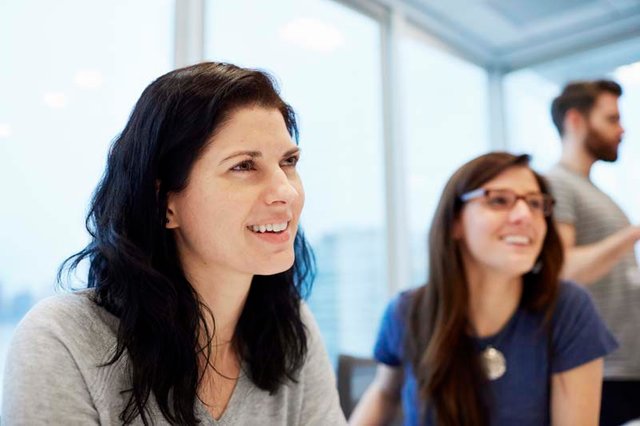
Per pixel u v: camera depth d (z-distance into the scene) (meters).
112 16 1.78
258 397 0.89
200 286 0.83
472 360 1.21
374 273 2.78
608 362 1.78
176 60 1.90
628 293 1.83
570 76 3.45
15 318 1.50
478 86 3.63
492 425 1.17
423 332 1.29
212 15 2.08
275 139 0.77
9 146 1.53
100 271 0.81
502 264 1.17
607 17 3.10
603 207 1.88
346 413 1.55
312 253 1.03
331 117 2.63
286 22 2.42
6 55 1.54
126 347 0.75
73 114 1.66
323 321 2.50
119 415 0.74
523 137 3.58
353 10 2.80
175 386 0.77
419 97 3.14
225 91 0.75
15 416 0.65
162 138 0.76
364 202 2.77
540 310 1.21
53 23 1.65
